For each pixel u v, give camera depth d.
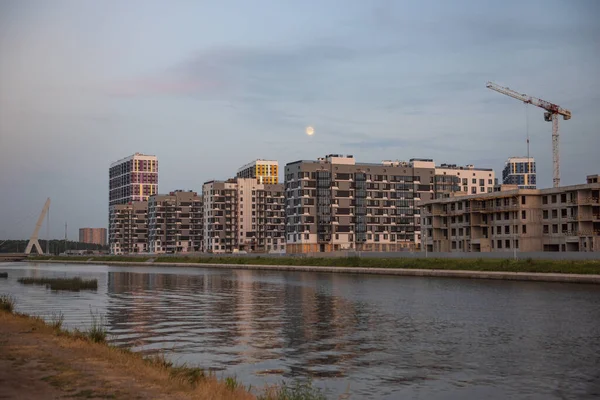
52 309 71.12
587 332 51.66
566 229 152.12
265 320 60.50
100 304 77.81
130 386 21.44
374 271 150.50
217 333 51.22
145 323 57.91
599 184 143.38
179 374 24.80
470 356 40.94
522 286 99.25
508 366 37.75
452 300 79.62
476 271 124.06
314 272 167.62
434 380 33.97
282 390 26.88
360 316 63.72
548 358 40.28
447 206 185.88
